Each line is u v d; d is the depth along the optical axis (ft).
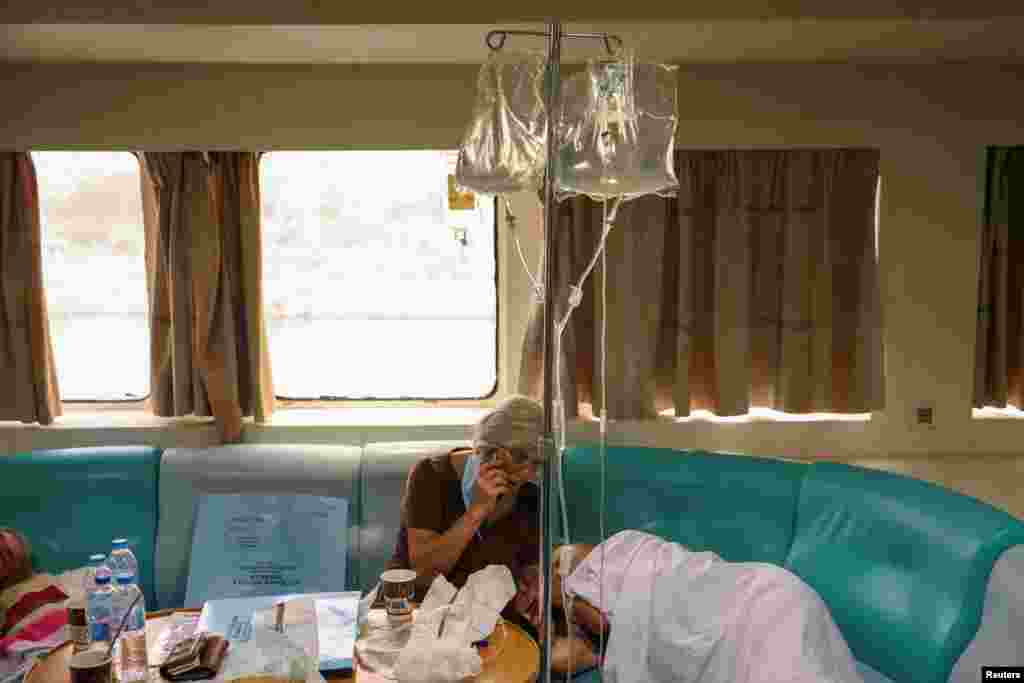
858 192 9.74
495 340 10.48
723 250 9.70
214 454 9.43
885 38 8.59
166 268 9.92
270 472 9.31
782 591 6.72
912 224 10.02
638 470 8.86
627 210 9.63
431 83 9.87
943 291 10.08
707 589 7.13
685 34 8.40
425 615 6.09
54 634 7.48
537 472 7.68
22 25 8.00
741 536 8.29
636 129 4.34
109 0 7.93
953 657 6.12
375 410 10.73
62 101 9.75
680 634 6.91
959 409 10.18
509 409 7.66
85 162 10.40
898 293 10.07
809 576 7.59
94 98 9.77
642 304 9.74
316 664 5.58
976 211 10.00
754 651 6.51
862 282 9.75
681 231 9.71
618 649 7.11
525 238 10.02
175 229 9.69
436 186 11.81
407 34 8.32
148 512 9.29
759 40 8.66
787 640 6.36
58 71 9.71
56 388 10.21
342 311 12.14
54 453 9.29
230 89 9.83
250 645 5.97
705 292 10.01
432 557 7.63
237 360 10.16
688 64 9.76
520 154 5.11
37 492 9.05
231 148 9.77
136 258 10.63
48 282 10.59
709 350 10.09
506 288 10.15
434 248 11.91
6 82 9.70
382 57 9.37
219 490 9.30
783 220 9.84
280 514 9.17
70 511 9.09
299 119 9.89
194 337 9.90
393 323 12.59
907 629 6.47
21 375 9.86
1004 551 6.06
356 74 9.86
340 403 10.73
